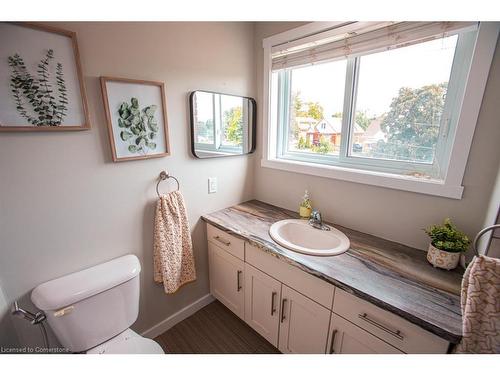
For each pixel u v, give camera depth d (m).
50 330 1.19
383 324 0.95
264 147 1.92
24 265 1.06
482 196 1.06
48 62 0.99
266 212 1.81
